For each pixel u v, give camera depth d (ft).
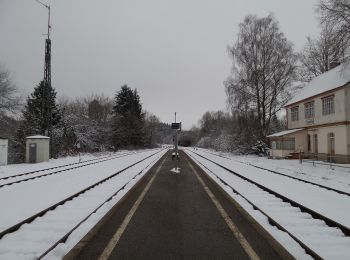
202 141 338.13
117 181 51.93
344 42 72.90
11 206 32.53
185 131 508.12
